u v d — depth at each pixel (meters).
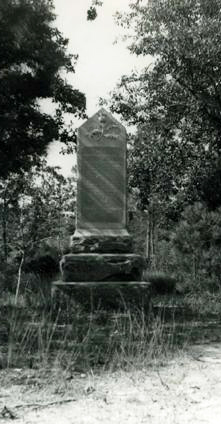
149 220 39.59
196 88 28.20
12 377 5.46
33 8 28.59
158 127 30.22
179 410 4.36
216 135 29.69
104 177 12.78
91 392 4.91
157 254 19.23
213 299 13.68
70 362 6.02
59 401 4.61
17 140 28.11
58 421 4.05
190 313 11.49
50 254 20.84
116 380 5.38
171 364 6.20
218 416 4.20
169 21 27.11
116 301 11.73
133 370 5.79
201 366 6.10
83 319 10.17
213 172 28.05
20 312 10.27
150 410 4.36
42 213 16.44
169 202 29.62
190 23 27.27
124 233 12.64
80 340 7.67
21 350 6.61
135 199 33.12
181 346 7.33
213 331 8.91
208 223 15.21
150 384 5.24
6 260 20.28
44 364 5.92
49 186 18.17
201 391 4.99
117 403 4.55
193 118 29.72
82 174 12.77
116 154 12.84
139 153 29.95
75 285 11.81
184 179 29.62
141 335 7.49
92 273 12.16
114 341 7.57
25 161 29.14
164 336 8.03
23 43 28.28
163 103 30.38
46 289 14.02
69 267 12.19
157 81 29.86
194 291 14.72
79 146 12.80
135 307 11.26
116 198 12.76
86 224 12.67
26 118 28.66
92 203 12.73
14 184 19.34
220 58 25.98
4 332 8.07
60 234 18.80
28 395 4.80
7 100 27.86
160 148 29.84
